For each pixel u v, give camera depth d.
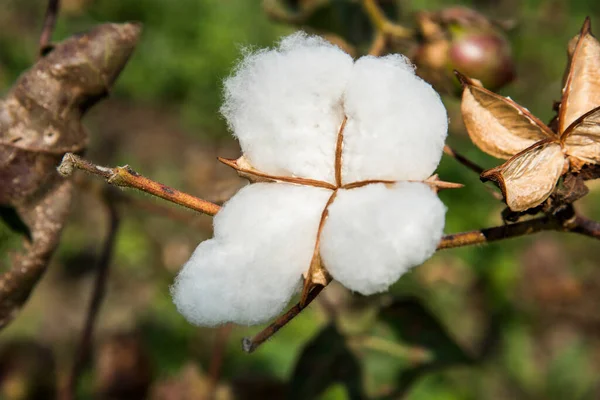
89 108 0.46
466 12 0.51
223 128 1.14
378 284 0.33
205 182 0.79
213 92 1.14
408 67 0.35
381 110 0.34
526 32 1.09
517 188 0.36
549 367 0.88
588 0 1.12
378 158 0.34
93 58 0.45
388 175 0.34
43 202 0.45
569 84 0.38
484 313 0.90
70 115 0.45
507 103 0.38
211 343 0.84
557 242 0.92
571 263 0.92
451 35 0.50
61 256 1.02
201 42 1.14
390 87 0.34
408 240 0.33
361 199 0.34
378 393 0.53
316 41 0.36
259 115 0.35
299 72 0.35
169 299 0.88
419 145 0.34
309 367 0.53
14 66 1.11
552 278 0.89
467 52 0.50
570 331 0.91
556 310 0.90
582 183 0.37
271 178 0.35
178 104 1.16
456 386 0.83
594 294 0.90
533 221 0.38
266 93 0.35
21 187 0.44
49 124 0.45
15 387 0.66
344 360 0.53
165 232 0.90
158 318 0.88
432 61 0.51
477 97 0.38
